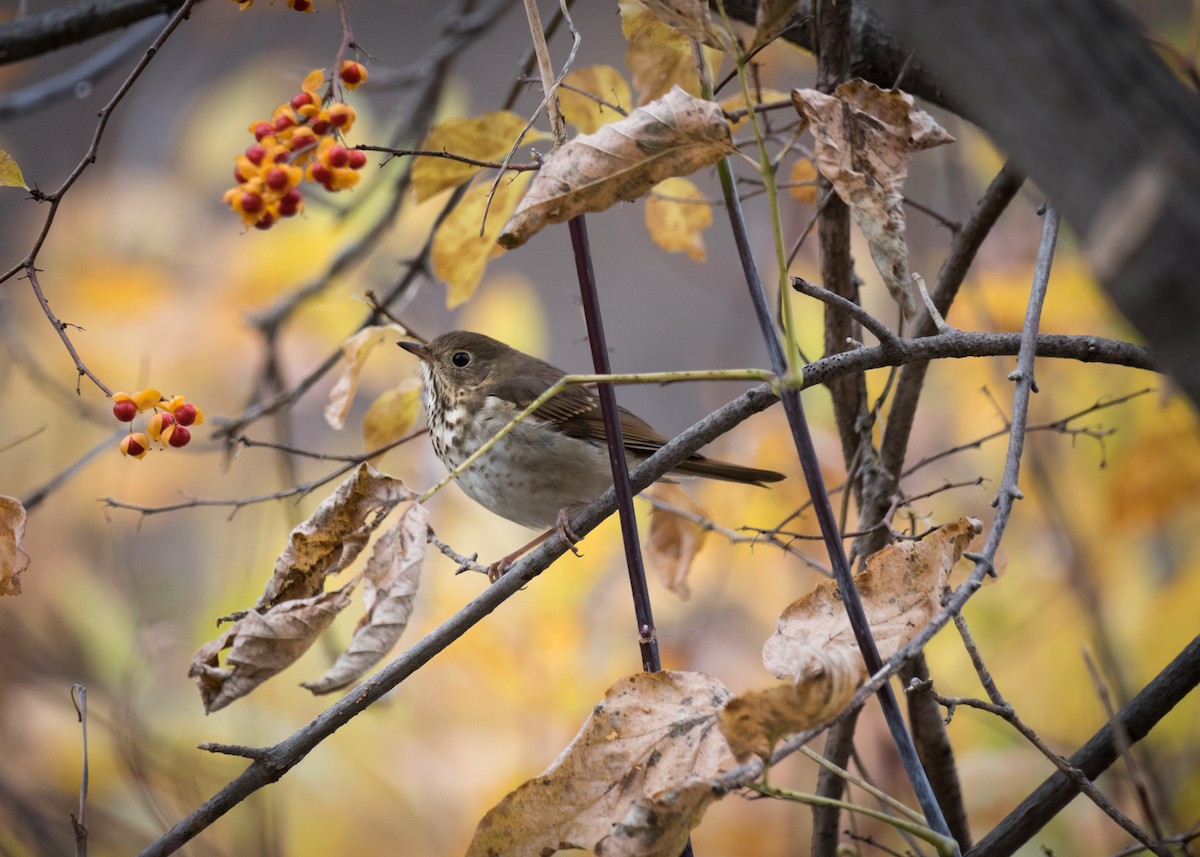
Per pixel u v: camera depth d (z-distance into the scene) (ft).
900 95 16.89
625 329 62.03
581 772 16.31
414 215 38.63
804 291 17.35
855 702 14.39
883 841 31.68
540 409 31.04
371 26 67.21
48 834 30.07
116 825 30.91
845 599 15.87
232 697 17.51
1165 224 8.80
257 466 42.32
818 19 22.33
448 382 32.04
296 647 17.70
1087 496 33.45
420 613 33.99
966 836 25.08
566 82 25.39
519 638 32.89
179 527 41.68
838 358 17.88
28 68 44.55
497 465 31.12
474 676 33.63
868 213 16.69
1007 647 32.63
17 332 32.58
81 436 41.39
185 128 42.39
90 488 41.22
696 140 15.92
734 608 35.86
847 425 25.29
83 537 40.75
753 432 36.01
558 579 32.86
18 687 33.50
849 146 16.85
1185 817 29.37
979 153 36.88
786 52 37.11
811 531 33.40
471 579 34.78
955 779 24.97
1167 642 31.17
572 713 32.96
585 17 60.85
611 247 63.52
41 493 28.63
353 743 33.55
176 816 31.12
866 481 24.82
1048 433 33.78
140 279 37.76
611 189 16.06
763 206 40.65
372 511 18.21
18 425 40.83
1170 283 8.79
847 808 14.94
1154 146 9.02
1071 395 34.63
